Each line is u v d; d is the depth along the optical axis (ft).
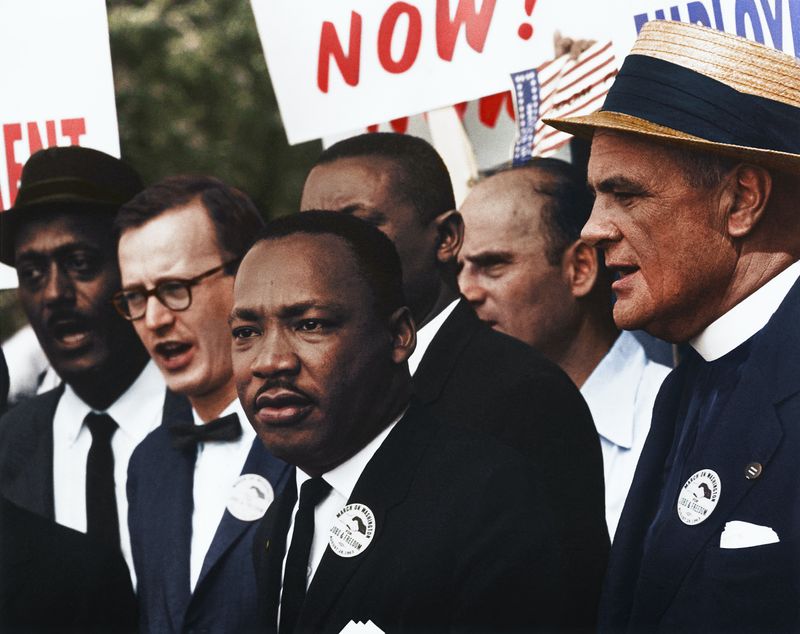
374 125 12.61
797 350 10.14
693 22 11.53
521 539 12.08
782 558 9.98
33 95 13.10
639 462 11.00
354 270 12.41
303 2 12.41
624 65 10.66
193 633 12.80
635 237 10.59
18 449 13.33
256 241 12.62
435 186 12.48
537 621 12.01
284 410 12.42
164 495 12.98
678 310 10.58
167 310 13.00
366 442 12.35
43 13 13.02
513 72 12.17
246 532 12.70
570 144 12.25
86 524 13.19
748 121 10.14
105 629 13.12
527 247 12.32
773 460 10.08
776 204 10.30
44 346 13.28
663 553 10.50
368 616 12.12
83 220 13.16
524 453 12.20
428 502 12.18
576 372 12.23
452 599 12.06
